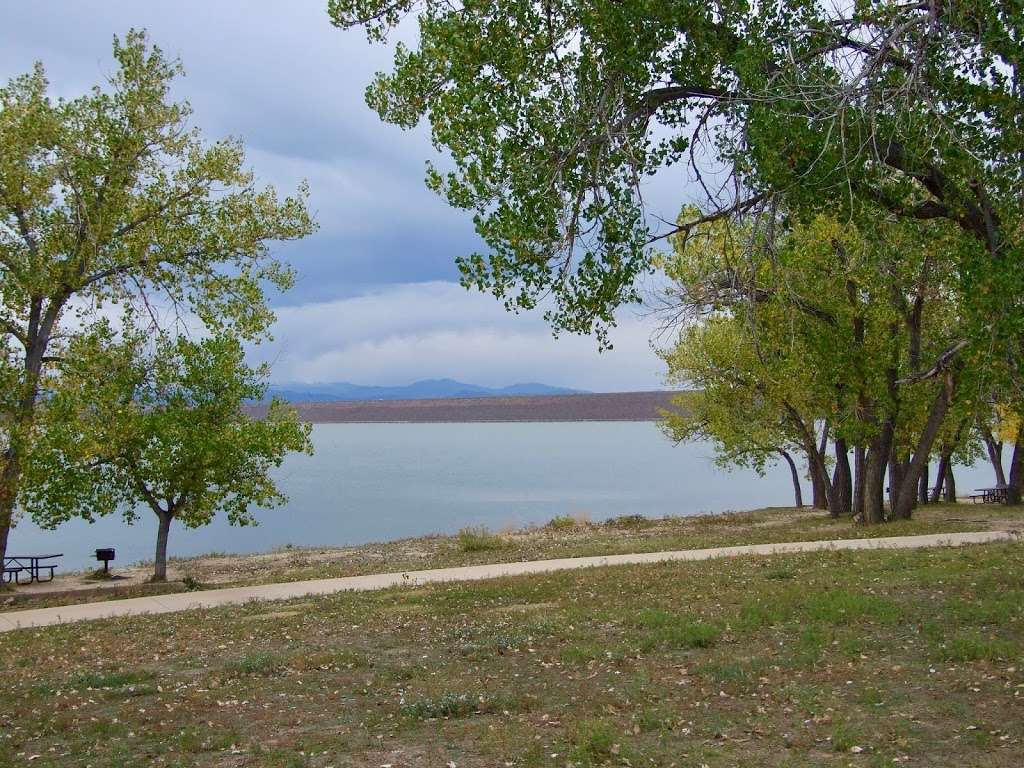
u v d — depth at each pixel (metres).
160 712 9.55
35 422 23.09
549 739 7.96
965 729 7.54
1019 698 8.27
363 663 11.83
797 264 26.22
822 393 32.69
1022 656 9.73
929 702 8.36
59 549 45.22
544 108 13.41
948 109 11.66
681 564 21.16
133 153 24.44
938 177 12.31
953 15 11.19
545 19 13.65
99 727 8.95
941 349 29.86
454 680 10.52
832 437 35.41
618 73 13.24
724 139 12.66
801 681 9.41
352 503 71.06
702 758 7.17
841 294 29.30
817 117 11.39
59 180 23.81
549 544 31.95
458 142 13.48
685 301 18.97
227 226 25.89
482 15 13.55
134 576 28.23
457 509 65.12
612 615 14.16
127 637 15.17
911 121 11.16
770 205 12.78
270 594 20.73
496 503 69.75
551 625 13.75
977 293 11.70
